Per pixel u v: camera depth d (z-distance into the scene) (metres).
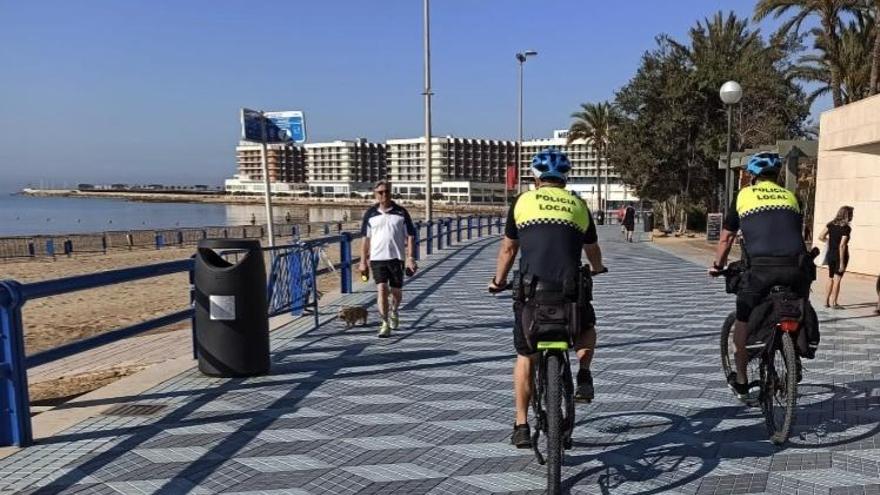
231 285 6.17
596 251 4.08
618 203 93.81
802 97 35.09
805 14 27.48
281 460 4.34
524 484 4.00
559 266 3.72
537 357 3.98
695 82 32.72
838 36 29.42
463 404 5.54
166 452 4.46
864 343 8.09
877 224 15.27
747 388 5.00
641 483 4.02
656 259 20.52
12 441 4.52
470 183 144.88
